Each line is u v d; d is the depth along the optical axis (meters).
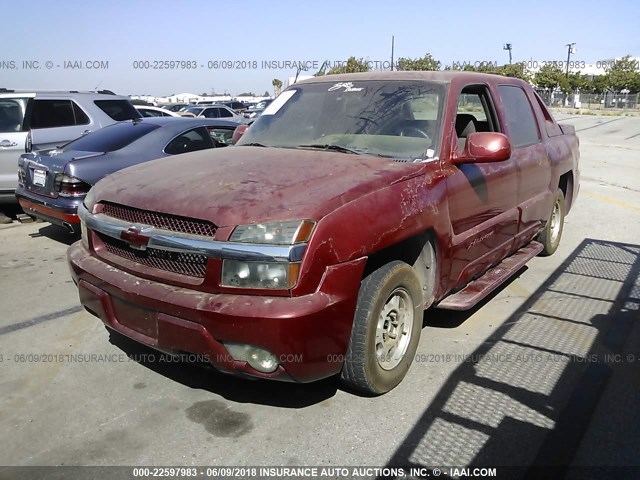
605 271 5.83
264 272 2.81
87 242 3.57
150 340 3.13
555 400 3.39
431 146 3.81
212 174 3.41
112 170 6.43
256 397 3.45
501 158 3.76
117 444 3.00
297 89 4.75
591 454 2.89
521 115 5.24
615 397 3.42
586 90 65.38
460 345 4.12
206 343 2.87
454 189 3.78
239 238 2.84
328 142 4.05
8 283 5.55
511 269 4.86
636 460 2.84
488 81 4.72
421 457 2.88
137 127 7.23
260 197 3.01
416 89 4.18
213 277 2.87
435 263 3.70
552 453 2.90
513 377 3.66
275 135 4.37
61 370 3.79
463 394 3.46
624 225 7.86
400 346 3.53
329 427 3.14
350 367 3.21
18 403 3.39
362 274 3.04
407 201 3.35
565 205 6.53
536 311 4.77
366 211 3.08
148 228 3.11
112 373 3.74
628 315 4.67
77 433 3.10
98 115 9.07
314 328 2.82
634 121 35.47
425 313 4.73
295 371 2.86
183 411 3.30
